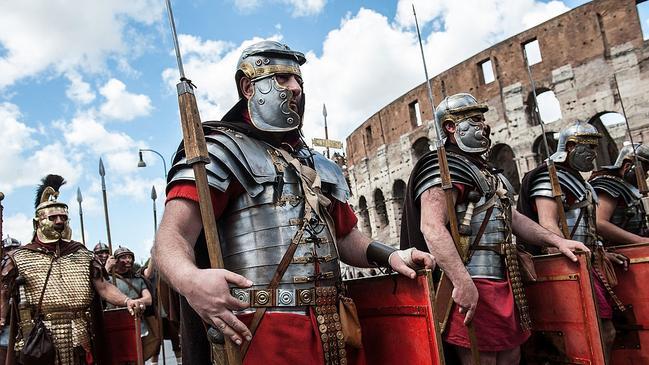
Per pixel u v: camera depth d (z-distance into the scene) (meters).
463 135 3.40
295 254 2.05
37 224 4.50
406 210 3.51
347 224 2.55
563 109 22.91
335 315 2.11
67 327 4.23
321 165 2.50
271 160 2.14
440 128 3.57
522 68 24.36
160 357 9.95
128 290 7.07
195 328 2.24
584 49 22.48
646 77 20.77
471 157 3.46
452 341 3.09
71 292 4.30
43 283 4.21
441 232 3.01
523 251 3.65
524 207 4.40
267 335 1.96
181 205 1.93
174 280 1.72
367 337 2.56
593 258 4.26
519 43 24.53
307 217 2.11
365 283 2.58
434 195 3.20
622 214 5.46
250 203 2.06
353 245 2.55
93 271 4.54
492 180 3.40
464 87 26.50
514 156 24.36
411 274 2.25
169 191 1.99
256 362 1.93
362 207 34.06
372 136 32.41
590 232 4.37
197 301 1.66
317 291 2.07
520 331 3.21
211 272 1.67
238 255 2.04
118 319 5.21
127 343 5.14
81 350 4.29
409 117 29.22
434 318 2.15
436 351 2.13
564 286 3.46
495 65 25.30
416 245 3.37
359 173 34.03
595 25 22.25
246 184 2.03
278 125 2.16
